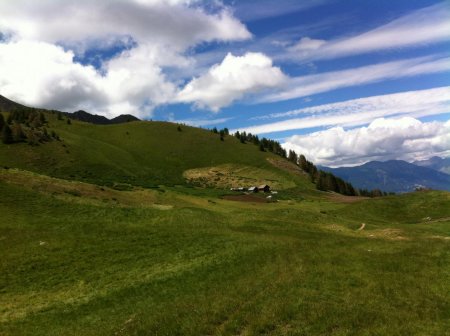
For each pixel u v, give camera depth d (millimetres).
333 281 26969
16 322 26547
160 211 63375
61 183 69188
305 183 187625
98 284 33375
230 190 155375
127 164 189625
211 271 34500
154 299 28922
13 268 36312
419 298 23312
